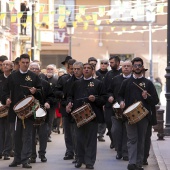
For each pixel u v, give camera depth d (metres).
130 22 68.94
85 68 18.11
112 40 70.19
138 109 16.91
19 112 17.66
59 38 68.62
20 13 37.06
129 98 17.52
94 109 18.03
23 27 51.78
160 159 19.36
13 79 18.22
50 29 60.69
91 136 18.09
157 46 69.69
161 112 25.66
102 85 18.17
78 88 18.22
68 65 20.50
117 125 20.27
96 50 70.19
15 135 18.30
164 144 23.92
